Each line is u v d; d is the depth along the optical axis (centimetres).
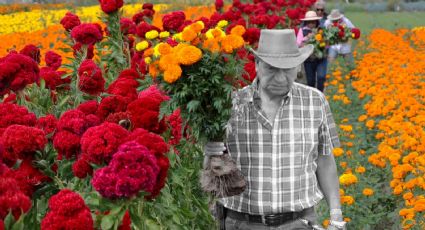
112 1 695
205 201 468
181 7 3331
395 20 3675
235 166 390
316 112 417
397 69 1364
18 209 276
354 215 643
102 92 501
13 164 330
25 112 362
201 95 372
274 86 391
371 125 900
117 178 283
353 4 4738
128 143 295
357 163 789
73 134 330
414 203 605
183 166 469
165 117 410
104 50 704
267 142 412
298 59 389
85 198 320
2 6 3244
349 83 1545
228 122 392
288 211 414
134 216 309
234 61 372
